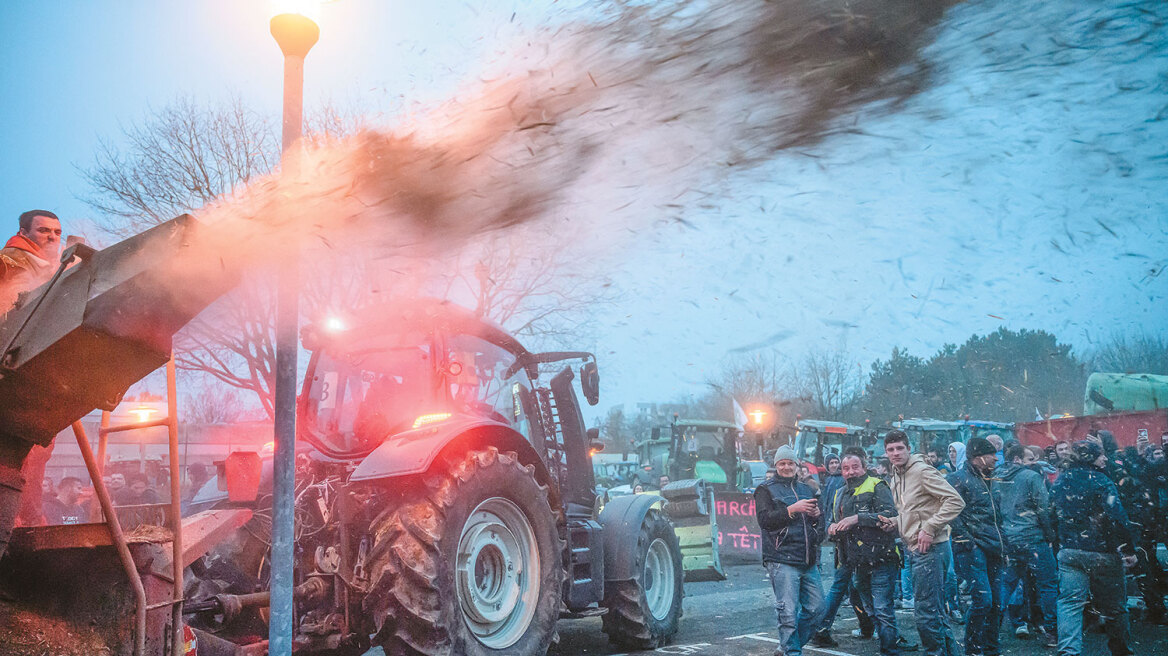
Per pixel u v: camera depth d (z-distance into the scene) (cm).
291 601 294
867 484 611
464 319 538
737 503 1416
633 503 681
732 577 1216
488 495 480
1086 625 715
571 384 696
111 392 253
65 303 241
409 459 446
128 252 244
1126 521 559
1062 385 1484
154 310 245
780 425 1717
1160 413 1315
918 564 522
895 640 579
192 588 413
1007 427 1542
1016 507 700
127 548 279
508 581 500
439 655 423
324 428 517
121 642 278
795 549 554
